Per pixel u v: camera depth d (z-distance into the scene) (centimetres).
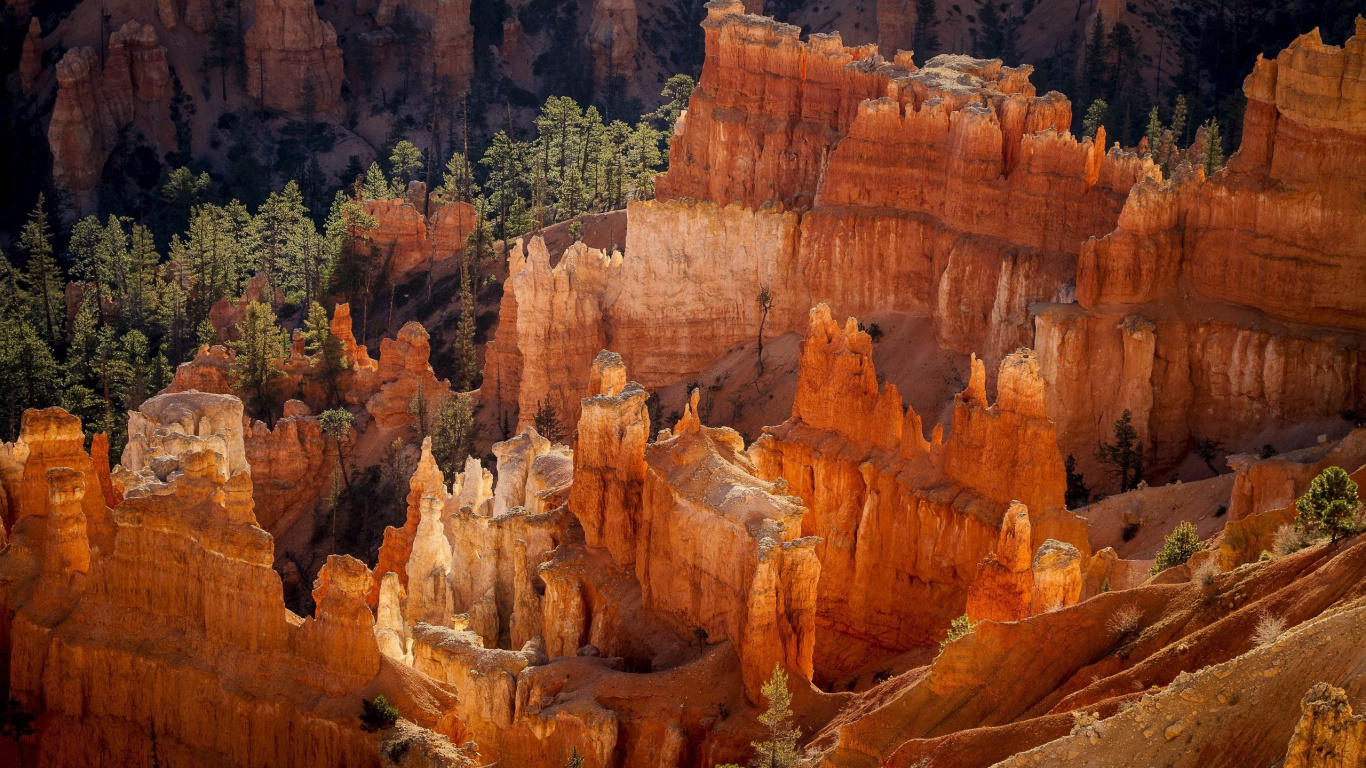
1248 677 4047
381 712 5994
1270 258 9844
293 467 13812
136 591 6556
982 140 11981
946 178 12425
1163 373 10112
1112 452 9994
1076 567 6191
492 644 7956
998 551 6556
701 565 6712
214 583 6350
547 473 8612
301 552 13400
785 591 6259
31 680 6644
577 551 7512
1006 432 7519
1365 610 3962
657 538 6981
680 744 6153
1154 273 10212
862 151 13050
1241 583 4991
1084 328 10200
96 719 6488
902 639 7938
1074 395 10250
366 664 6175
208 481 6556
